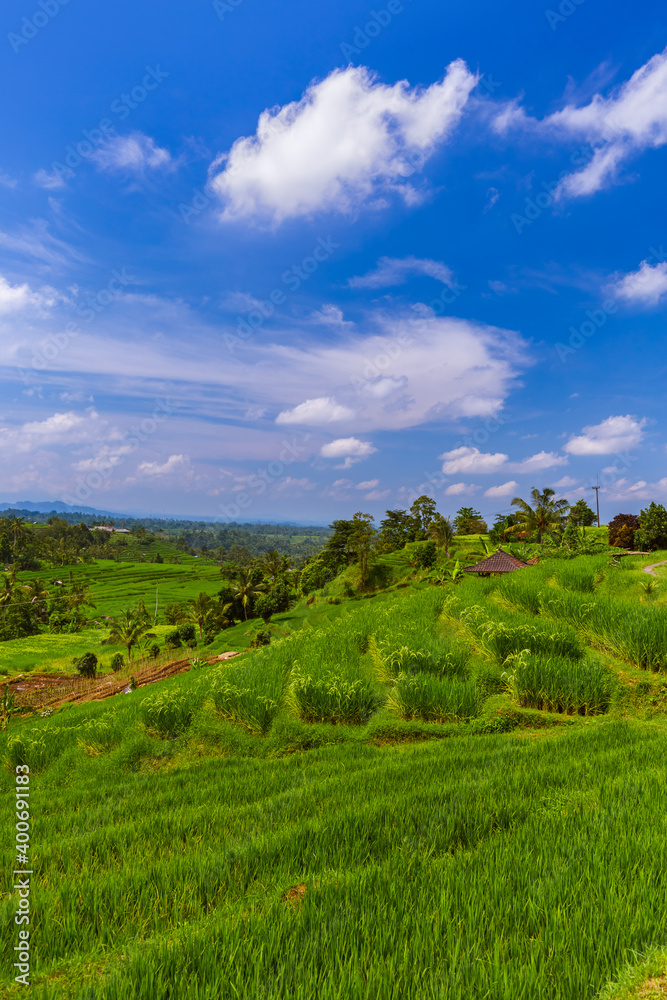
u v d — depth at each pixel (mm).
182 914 3777
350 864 4195
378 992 2492
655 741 7121
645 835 3844
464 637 13273
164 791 8352
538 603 14602
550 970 2541
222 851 4664
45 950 3508
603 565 21859
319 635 15469
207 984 2711
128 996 2703
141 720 11531
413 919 3082
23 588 88125
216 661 35312
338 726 10312
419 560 68125
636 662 10500
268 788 7531
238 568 77625
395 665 11539
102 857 5145
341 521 82375
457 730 9469
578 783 5668
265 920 3236
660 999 2215
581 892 3168
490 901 3209
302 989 2547
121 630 55344
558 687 9758
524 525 70812
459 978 2498
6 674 42531
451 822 4660
